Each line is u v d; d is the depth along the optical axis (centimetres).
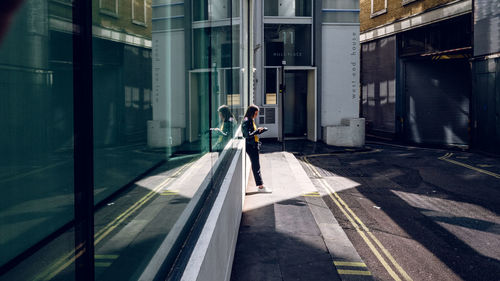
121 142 99
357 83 1708
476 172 1055
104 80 90
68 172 76
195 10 218
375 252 484
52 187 71
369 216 648
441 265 447
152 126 121
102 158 91
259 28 1677
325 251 450
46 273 71
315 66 1694
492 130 1416
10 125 60
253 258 426
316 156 1368
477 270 436
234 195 427
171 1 146
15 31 59
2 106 58
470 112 1584
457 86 1730
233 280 372
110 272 96
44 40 67
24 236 66
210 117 291
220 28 386
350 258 438
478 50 1499
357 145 1648
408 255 476
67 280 77
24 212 65
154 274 130
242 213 607
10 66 59
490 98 1429
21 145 63
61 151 73
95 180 89
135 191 109
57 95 72
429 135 1836
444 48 1702
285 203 669
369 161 1256
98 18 87
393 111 2005
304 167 1147
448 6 1622
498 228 587
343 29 1697
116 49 94
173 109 150
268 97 1725
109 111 93
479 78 1508
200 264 165
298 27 1697
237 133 604
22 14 60
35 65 65
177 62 158
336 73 1703
